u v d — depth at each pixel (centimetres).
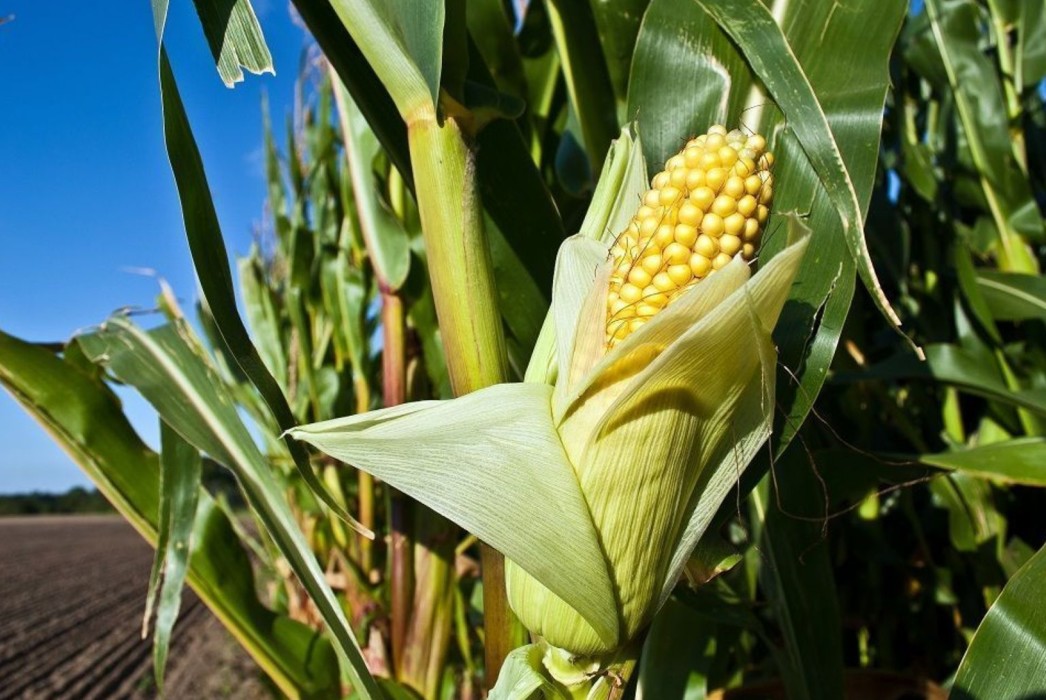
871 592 71
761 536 49
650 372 25
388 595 80
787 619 44
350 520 31
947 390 69
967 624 66
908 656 75
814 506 45
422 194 31
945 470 47
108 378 53
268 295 109
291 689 50
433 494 26
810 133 29
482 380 30
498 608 32
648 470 25
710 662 50
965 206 75
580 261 30
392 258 66
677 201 26
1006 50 73
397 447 26
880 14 32
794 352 33
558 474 26
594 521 26
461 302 30
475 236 30
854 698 55
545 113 60
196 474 47
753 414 28
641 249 27
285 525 40
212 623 455
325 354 107
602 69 47
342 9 31
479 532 25
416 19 28
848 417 67
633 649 28
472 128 31
